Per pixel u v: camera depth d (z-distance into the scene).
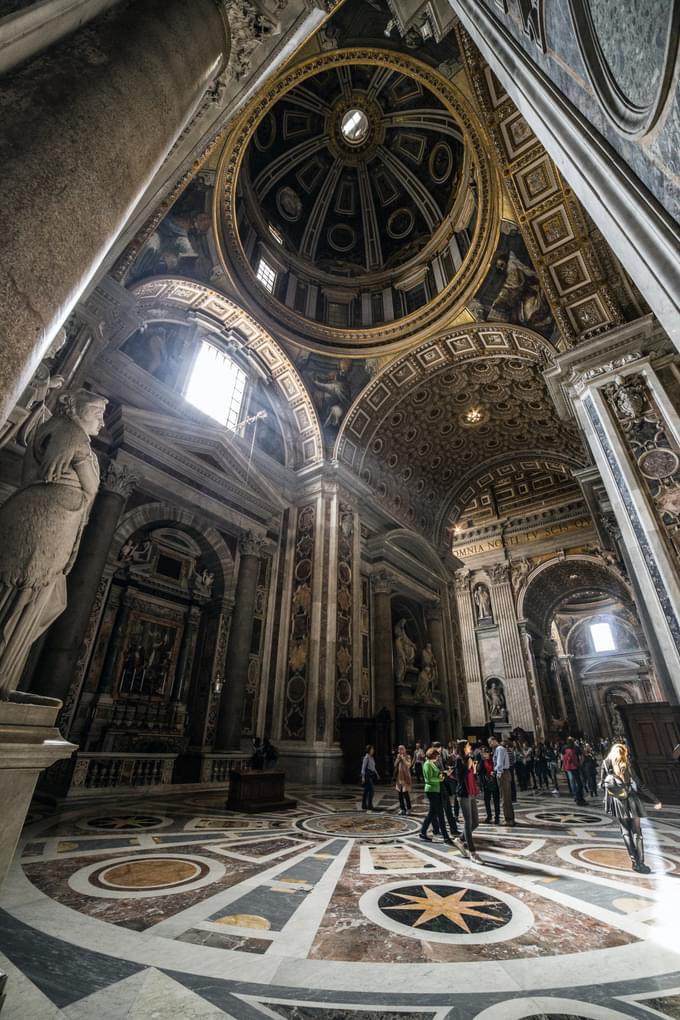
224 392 16.14
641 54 1.86
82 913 3.41
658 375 9.27
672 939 3.16
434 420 20.19
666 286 1.95
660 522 8.16
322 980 2.56
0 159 1.69
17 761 1.86
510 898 4.04
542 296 13.91
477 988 2.50
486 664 26.45
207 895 3.94
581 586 29.34
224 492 14.00
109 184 2.02
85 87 2.06
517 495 27.81
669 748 10.59
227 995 2.37
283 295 17.67
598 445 9.56
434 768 6.83
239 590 13.82
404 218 18.86
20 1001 2.20
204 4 3.28
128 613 11.73
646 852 5.80
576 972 2.69
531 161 11.10
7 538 2.33
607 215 2.49
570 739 11.62
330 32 11.81
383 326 17.33
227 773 11.55
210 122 5.63
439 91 12.34
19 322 1.60
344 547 16.78
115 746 10.34
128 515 11.79
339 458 17.58
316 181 18.86
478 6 4.24
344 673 15.07
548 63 3.04
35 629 2.31
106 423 11.63
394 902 3.90
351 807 9.53
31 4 1.79
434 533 23.20
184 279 13.58
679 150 1.71
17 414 2.85
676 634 7.45
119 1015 2.14
